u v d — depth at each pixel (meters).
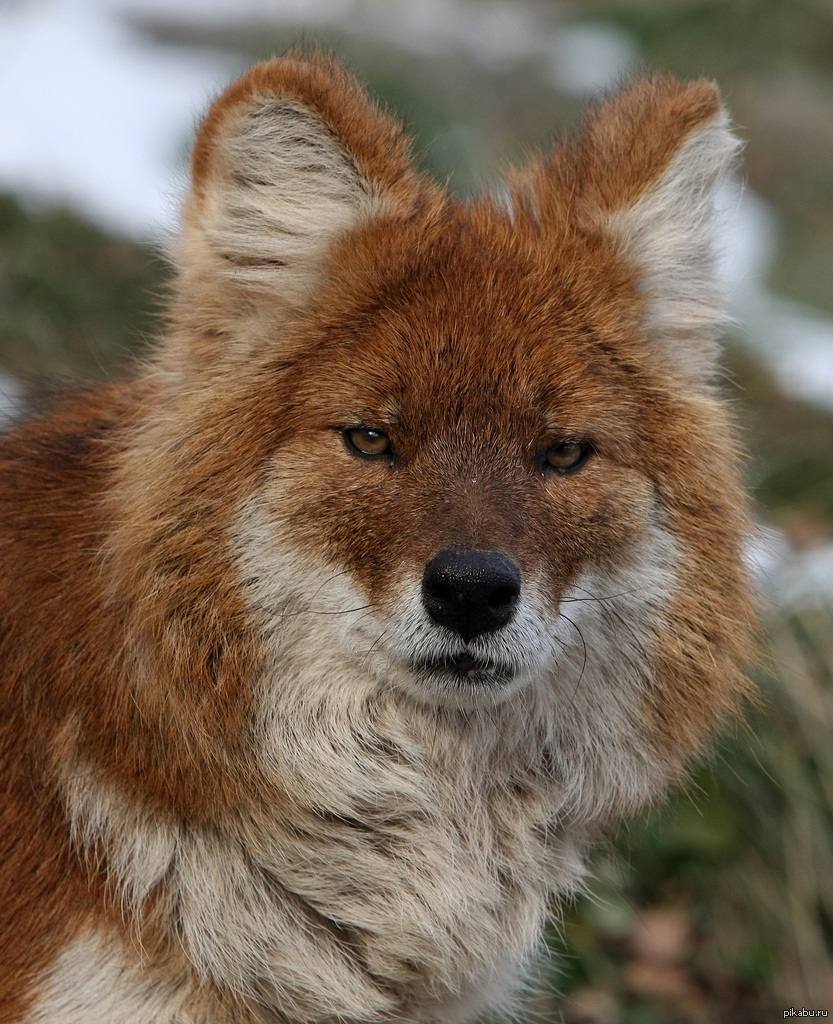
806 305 18.09
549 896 7.24
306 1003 6.55
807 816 10.20
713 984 9.91
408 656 6.28
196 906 6.32
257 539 6.39
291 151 6.58
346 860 6.55
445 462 6.35
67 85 17.08
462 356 6.46
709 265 7.13
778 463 13.31
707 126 6.99
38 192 14.21
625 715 6.91
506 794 6.89
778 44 23.52
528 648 6.24
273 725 6.46
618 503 6.57
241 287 6.64
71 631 6.49
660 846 10.23
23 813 6.46
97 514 6.64
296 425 6.45
